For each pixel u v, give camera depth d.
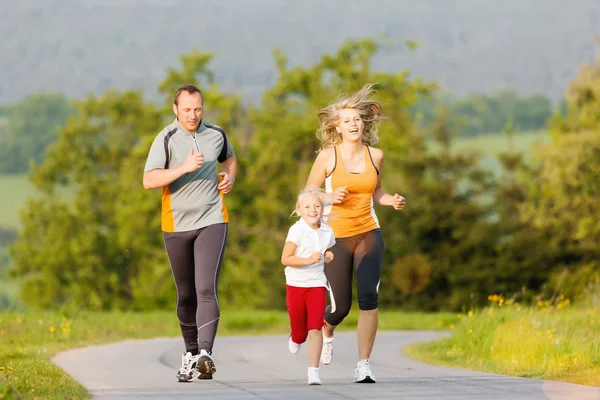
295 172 111.75
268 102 114.12
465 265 95.38
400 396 15.15
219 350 28.28
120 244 121.38
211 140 17.41
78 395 14.24
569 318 29.64
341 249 18.11
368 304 17.81
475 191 99.56
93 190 134.75
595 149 93.88
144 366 20.59
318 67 112.31
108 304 128.50
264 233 110.81
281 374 19.89
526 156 105.81
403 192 98.81
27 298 134.88
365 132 18.61
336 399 14.72
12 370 17.11
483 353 26.08
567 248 94.62
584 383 17.66
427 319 56.22
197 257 17.12
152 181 16.67
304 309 17.55
